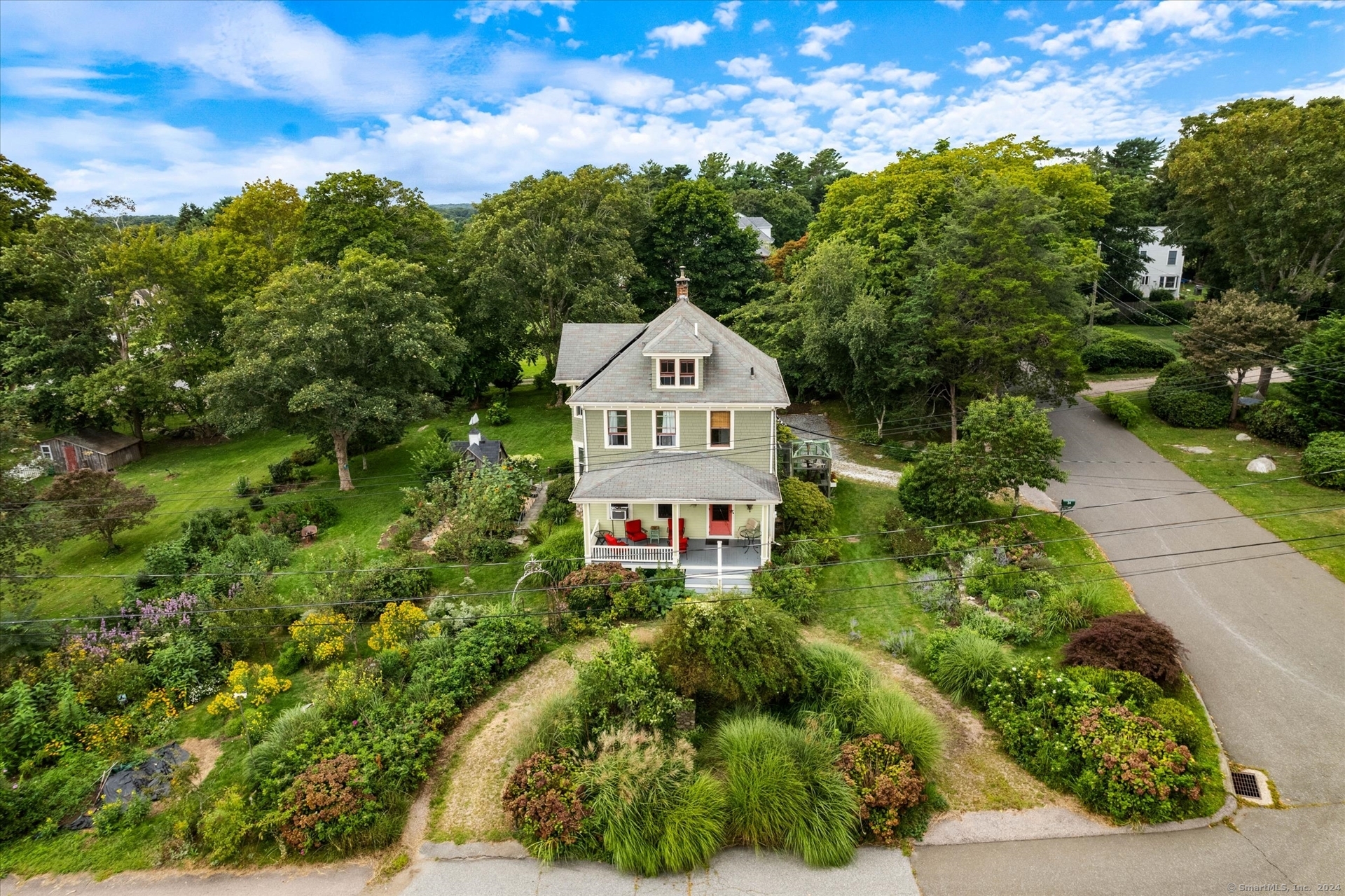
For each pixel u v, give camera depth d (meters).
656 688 18.84
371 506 35.62
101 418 49.31
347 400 35.12
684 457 27.09
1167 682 18.72
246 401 34.81
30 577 25.23
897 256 40.56
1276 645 20.89
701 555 26.80
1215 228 46.12
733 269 53.88
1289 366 33.56
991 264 34.41
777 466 31.44
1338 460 29.14
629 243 51.88
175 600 24.44
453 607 24.50
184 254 47.66
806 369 42.47
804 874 15.19
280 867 15.91
